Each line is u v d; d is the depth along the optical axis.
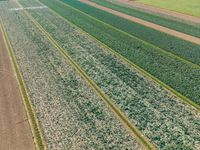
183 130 20.92
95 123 21.83
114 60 32.53
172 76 28.48
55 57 34.00
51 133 20.89
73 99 25.09
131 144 19.69
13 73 30.53
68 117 22.61
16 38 41.44
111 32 41.88
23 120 22.44
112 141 19.98
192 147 19.31
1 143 20.00
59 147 19.55
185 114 22.69
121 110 23.36
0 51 37.00
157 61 31.84
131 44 36.97
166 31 41.34
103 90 26.42
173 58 32.47
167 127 21.27
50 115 22.95
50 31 43.69
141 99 24.80
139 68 30.39
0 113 23.45
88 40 39.09
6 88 27.45
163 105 23.89
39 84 27.92
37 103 24.69
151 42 37.25
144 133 20.73
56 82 28.14
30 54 35.28
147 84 27.22
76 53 34.91
